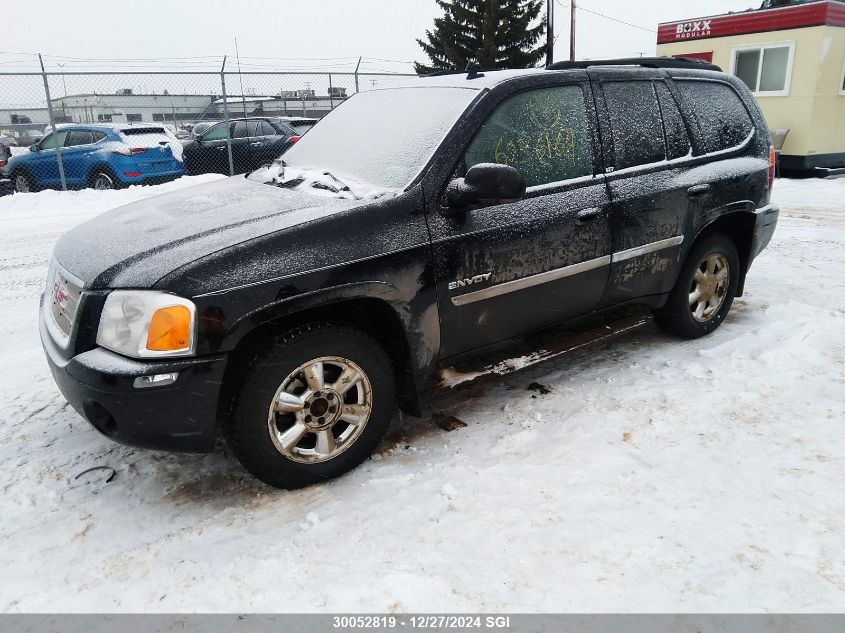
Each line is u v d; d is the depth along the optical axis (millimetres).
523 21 29047
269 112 18094
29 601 2332
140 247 2816
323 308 2955
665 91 4180
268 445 2799
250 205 3182
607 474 2994
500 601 2271
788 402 3627
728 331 4750
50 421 3688
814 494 2812
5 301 5992
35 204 11133
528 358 3643
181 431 2635
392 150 3369
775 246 7531
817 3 13430
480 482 2969
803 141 14117
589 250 3645
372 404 3066
